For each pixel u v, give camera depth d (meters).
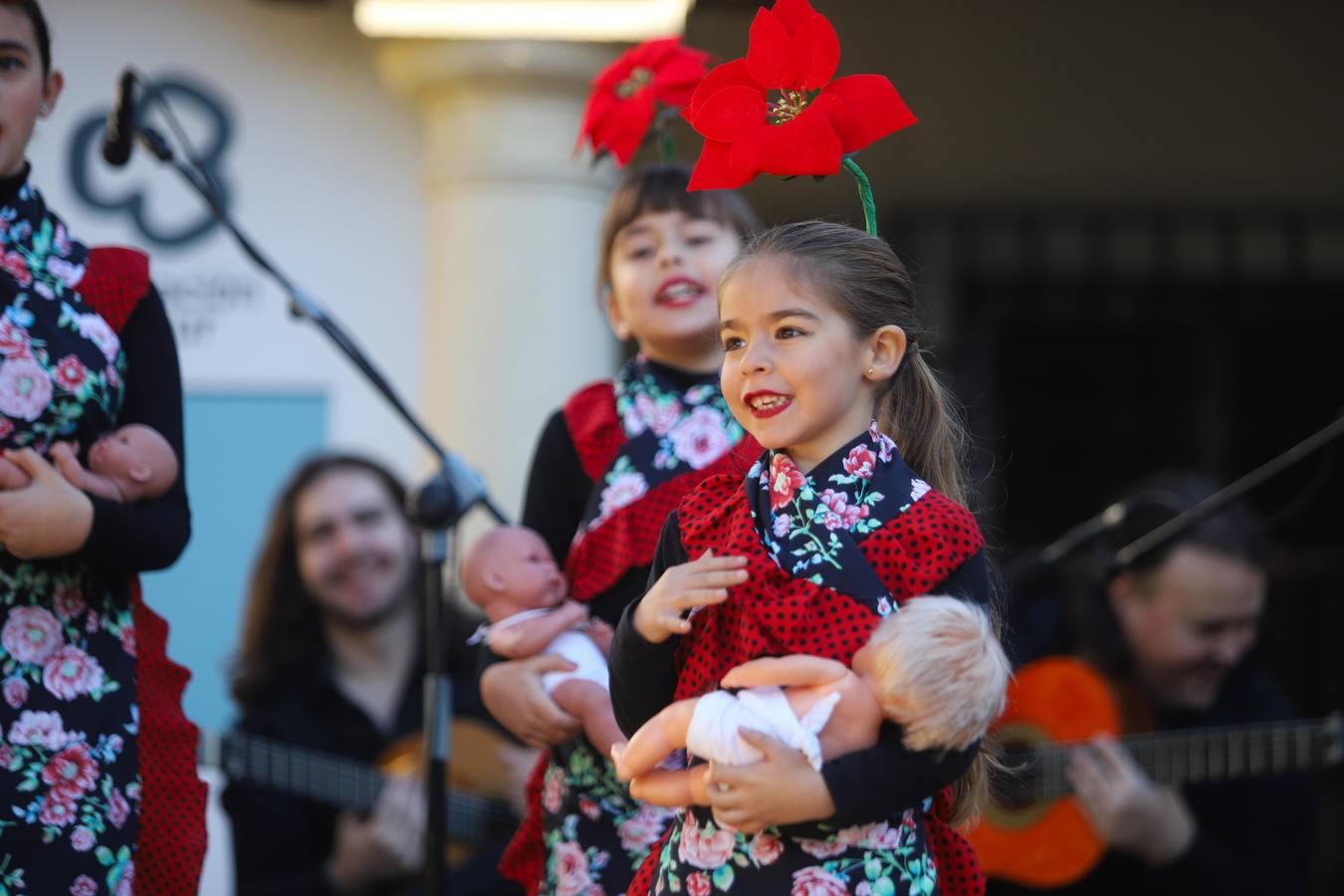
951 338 8.98
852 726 2.62
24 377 3.29
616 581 3.73
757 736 2.59
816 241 2.88
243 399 7.58
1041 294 9.05
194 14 7.62
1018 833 5.57
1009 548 9.26
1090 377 9.26
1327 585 9.12
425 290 7.62
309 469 5.93
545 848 3.79
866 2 8.30
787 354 2.81
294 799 5.72
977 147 8.73
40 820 3.22
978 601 2.79
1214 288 9.10
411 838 5.54
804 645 2.73
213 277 7.59
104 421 3.42
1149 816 5.44
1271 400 9.28
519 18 7.06
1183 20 8.37
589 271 7.32
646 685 2.85
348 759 5.73
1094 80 8.52
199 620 7.46
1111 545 5.64
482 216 7.24
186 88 7.61
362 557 5.78
